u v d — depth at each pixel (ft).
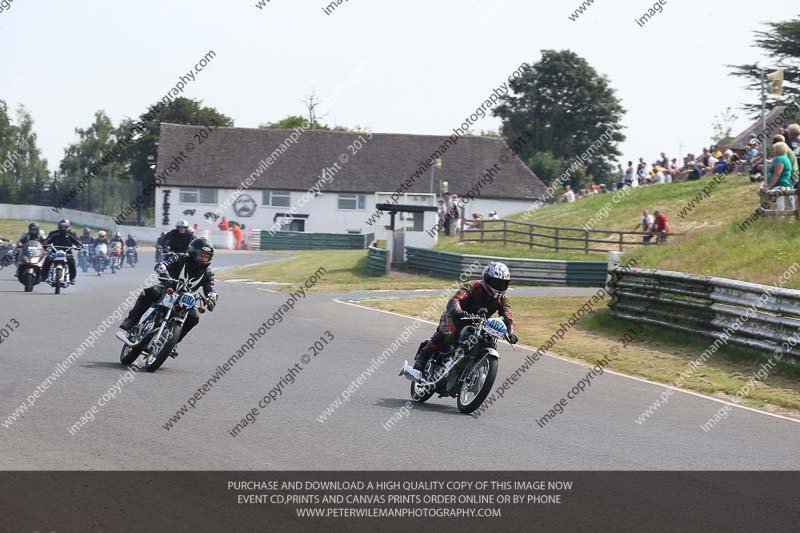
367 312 256.32
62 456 88.48
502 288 122.01
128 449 92.58
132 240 472.03
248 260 553.64
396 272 405.39
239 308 255.29
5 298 247.91
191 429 103.35
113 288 311.47
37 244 280.31
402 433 106.83
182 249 212.64
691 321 196.13
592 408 130.11
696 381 157.79
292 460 91.50
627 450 102.99
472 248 417.49
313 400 126.11
